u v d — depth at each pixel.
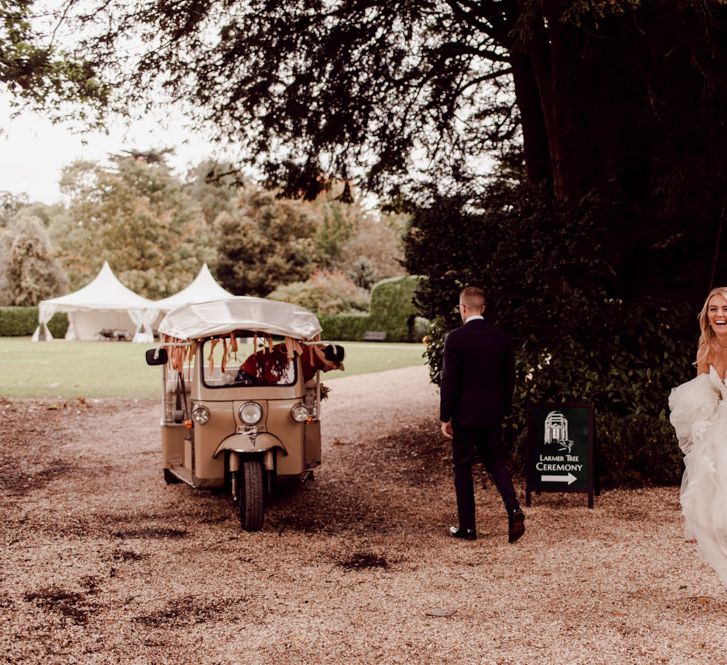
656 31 7.41
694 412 4.21
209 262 59.50
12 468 9.12
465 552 5.79
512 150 14.62
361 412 13.53
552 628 4.18
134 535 6.32
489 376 6.09
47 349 34.88
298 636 4.16
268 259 57.53
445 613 4.43
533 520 6.70
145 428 12.20
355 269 61.62
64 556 5.67
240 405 6.80
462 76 13.27
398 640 4.07
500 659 3.80
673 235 9.08
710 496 4.14
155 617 4.47
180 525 6.67
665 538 5.96
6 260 62.00
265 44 10.88
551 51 8.77
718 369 4.23
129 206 58.94
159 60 10.89
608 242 8.89
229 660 3.87
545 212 8.20
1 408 13.83
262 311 7.48
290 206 58.03
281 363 7.02
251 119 11.84
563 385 8.12
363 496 7.79
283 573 5.32
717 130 7.91
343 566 5.48
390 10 11.03
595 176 8.91
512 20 10.35
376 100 12.17
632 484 7.77
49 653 3.96
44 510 7.14
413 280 45.94
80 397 15.12
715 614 4.32
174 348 7.39
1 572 5.28
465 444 6.15
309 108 11.60
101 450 10.33
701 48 7.37
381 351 34.28
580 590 4.80
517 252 8.21
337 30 11.02
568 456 7.13
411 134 13.15
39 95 11.35
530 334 8.36
